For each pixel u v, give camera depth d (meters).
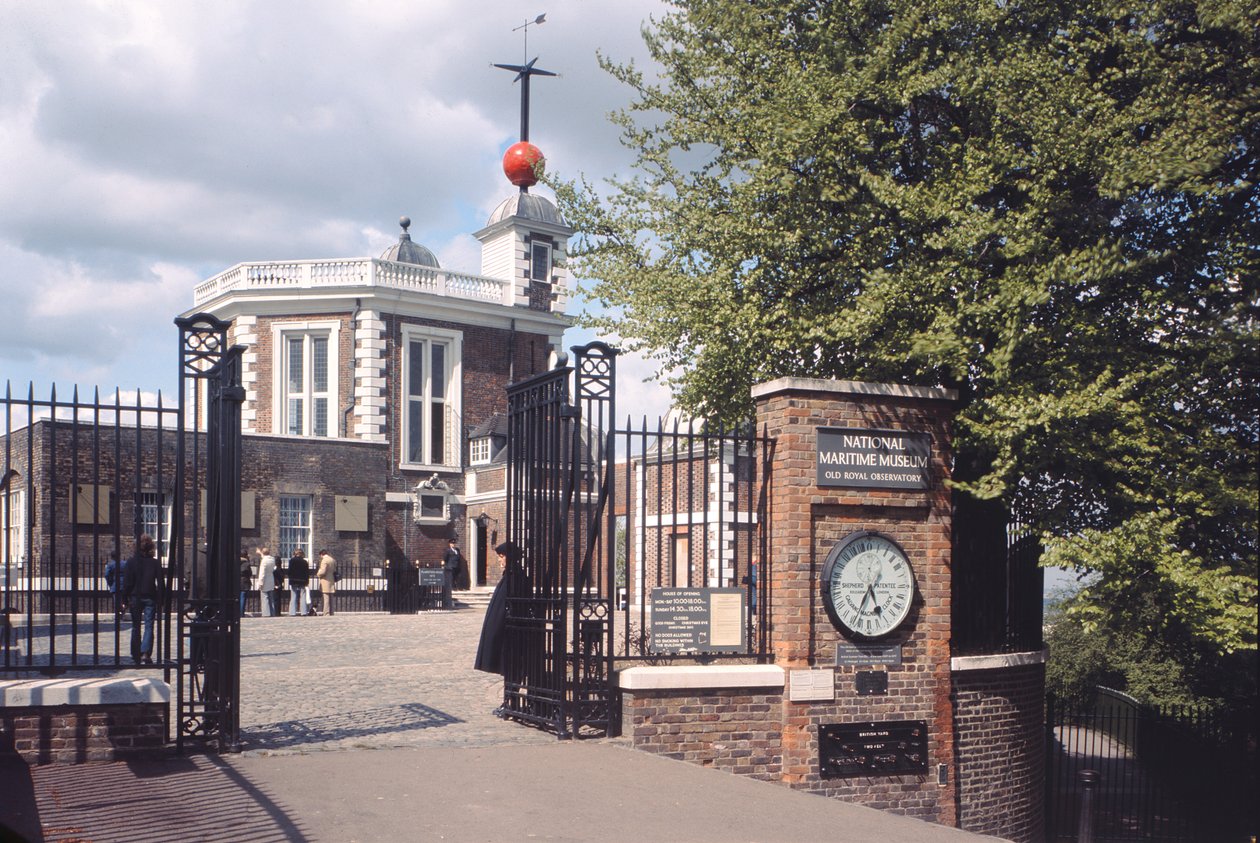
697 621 11.00
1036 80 12.78
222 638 9.52
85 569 26.58
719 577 11.13
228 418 9.72
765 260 14.27
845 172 13.66
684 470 24.36
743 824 7.99
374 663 17.27
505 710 11.81
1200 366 12.81
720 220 14.54
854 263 13.71
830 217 13.98
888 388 11.55
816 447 11.22
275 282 39.66
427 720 11.58
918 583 11.63
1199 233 13.09
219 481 9.91
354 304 38.94
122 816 7.23
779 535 11.16
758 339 14.44
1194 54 12.72
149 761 8.98
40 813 7.27
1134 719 19.80
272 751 9.58
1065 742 24.78
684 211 15.48
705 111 15.95
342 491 34.56
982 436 12.01
